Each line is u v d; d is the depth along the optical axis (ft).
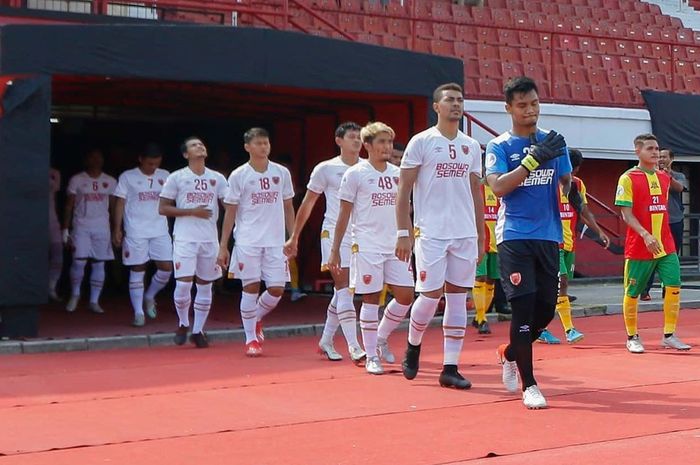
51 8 68.08
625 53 119.24
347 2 104.12
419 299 39.55
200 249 53.01
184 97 70.49
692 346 51.57
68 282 84.23
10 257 53.11
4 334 53.62
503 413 34.40
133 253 61.00
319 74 59.57
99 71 54.70
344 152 46.73
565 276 52.70
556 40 115.65
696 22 138.31
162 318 64.69
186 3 68.03
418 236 39.06
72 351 52.75
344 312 45.78
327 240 46.62
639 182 49.03
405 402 36.42
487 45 108.58
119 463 27.99
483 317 57.47
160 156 62.13
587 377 41.60
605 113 96.63
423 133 38.83
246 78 57.62
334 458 28.35
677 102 99.55
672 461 27.68
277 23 76.13
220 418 33.96
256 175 48.91
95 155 67.67
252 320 49.73
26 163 53.42
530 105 35.12
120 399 37.76
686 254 107.55
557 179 35.19
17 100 53.16
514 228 34.86
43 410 35.70
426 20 86.53
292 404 36.32
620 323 63.52
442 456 28.48
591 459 27.96
